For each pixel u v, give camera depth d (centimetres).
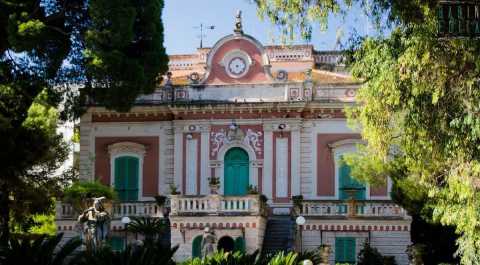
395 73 1942
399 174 3017
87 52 3181
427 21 1869
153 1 3450
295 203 3509
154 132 3884
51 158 3516
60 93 3381
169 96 3853
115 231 3544
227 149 3806
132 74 3238
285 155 3766
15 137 3303
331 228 3481
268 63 3809
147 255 1579
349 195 3519
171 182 3834
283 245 3372
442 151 1992
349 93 3759
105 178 3878
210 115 3825
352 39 2141
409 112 2002
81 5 3394
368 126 2088
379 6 1980
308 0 2039
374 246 3456
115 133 3900
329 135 3756
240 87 3812
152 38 3466
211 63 3847
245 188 3778
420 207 3036
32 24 3086
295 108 3744
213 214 3331
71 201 3434
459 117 1914
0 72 3341
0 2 3241
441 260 3362
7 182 3419
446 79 1912
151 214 3575
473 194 1916
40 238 1606
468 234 1994
